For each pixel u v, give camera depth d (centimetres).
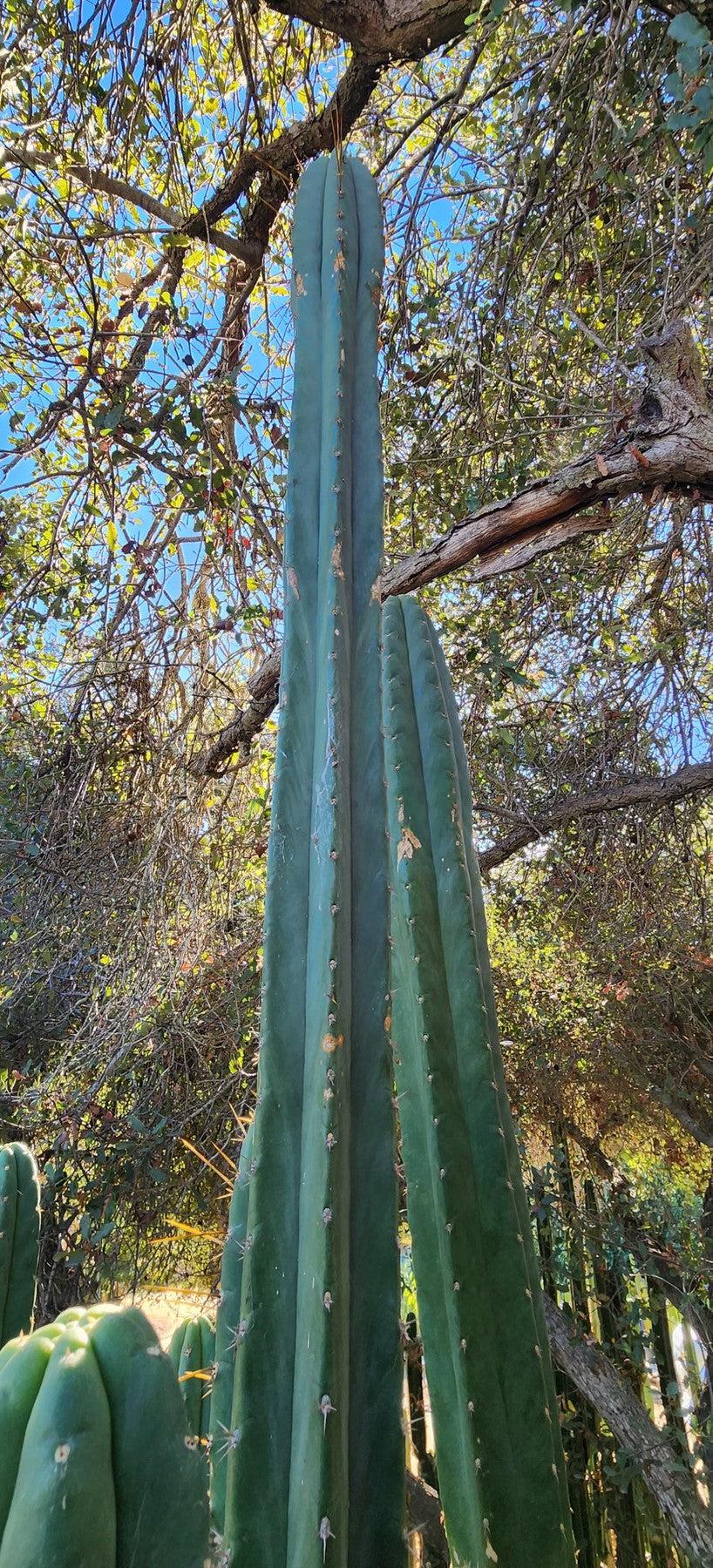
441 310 328
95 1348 60
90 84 287
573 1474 343
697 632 315
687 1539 276
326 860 94
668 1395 323
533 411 310
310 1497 69
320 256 140
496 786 339
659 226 279
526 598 324
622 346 251
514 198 311
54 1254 301
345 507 117
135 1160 299
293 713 106
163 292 279
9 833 298
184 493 284
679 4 214
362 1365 83
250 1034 302
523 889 389
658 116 235
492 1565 92
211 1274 302
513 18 259
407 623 139
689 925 338
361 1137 90
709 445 187
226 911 326
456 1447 103
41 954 288
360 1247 86
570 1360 327
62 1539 53
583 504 204
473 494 305
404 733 131
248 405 290
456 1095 112
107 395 272
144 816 297
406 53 267
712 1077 389
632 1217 376
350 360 129
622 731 323
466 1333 99
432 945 120
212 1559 59
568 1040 411
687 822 326
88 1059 292
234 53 335
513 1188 111
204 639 308
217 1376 95
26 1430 57
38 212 293
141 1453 57
